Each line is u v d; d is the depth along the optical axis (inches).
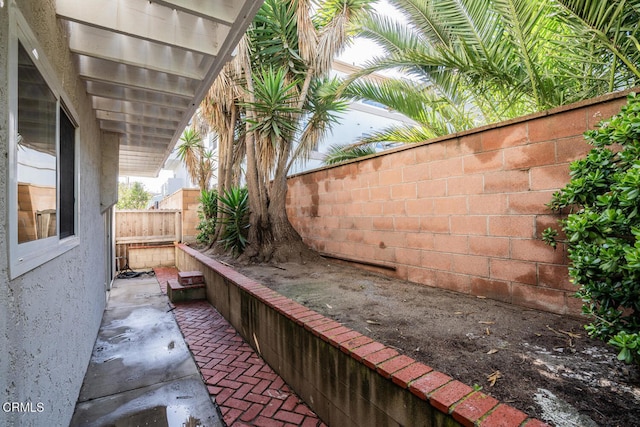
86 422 80.4
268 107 171.2
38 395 53.7
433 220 124.6
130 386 97.7
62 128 75.9
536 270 93.1
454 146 116.1
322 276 150.3
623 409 48.0
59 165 69.7
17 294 44.9
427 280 127.6
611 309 54.0
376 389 61.3
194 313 171.6
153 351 123.3
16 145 44.4
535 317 87.5
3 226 40.9
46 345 58.8
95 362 113.9
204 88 116.2
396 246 141.9
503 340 73.7
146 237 321.1
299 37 177.2
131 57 98.4
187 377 103.1
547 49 114.7
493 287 104.3
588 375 57.7
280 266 175.8
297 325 90.3
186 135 318.3
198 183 338.3
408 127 197.2
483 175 106.7
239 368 108.7
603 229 53.2
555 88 108.6
